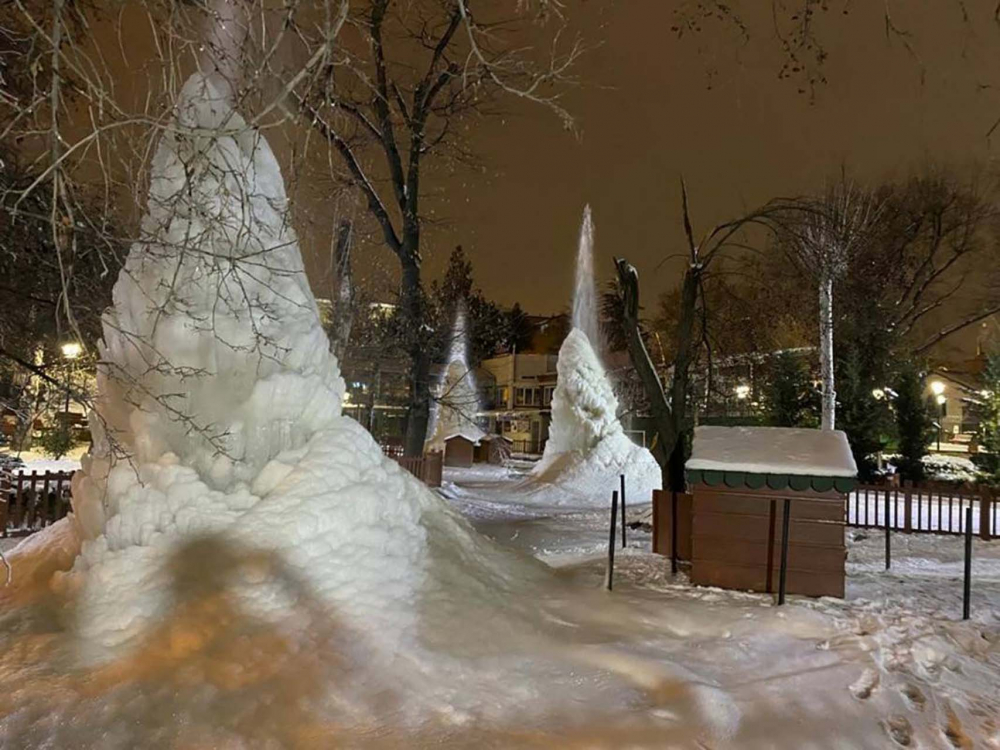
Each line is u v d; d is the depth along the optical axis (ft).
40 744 14.24
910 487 55.06
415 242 68.69
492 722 16.11
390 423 137.69
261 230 21.80
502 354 242.99
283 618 18.37
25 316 32.73
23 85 18.88
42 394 32.32
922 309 115.85
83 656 17.20
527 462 158.30
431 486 77.71
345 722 15.61
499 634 20.16
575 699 17.53
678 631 22.54
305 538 20.51
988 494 52.19
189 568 19.20
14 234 27.20
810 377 97.96
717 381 117.50
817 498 26.94
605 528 55.57
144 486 20.62
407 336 77.51
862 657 20.90
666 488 46.39
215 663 16.76
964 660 21.57
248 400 22.82
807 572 26.89
